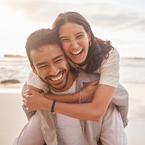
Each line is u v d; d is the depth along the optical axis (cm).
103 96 174
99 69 190
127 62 2048
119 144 188
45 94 186
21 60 2620
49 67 160
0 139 267
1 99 524
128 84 1030
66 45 164
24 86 212
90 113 168
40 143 206
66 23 162
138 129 317
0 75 1537
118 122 202
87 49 172
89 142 191
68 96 184
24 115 376
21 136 202
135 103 499
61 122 194
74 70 190
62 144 203
